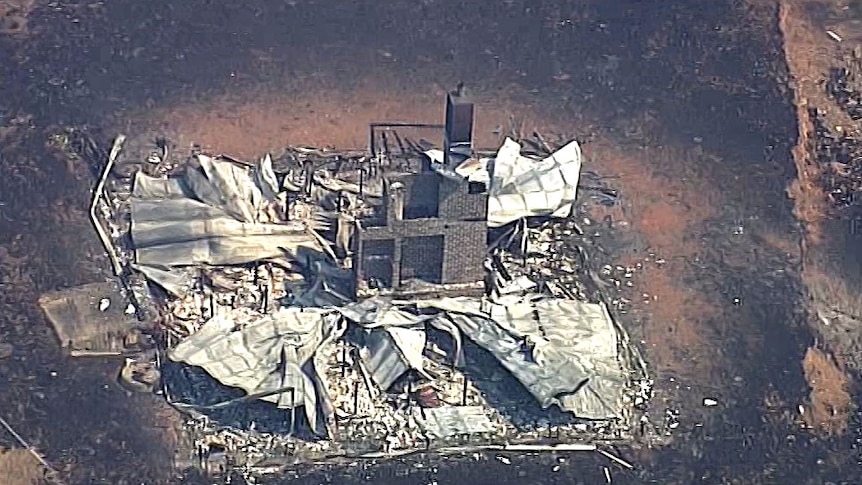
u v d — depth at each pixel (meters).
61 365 132.50
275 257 142.12
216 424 127.12
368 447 126.06
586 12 183.88
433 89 171.75
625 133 167.12
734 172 161.62
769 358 138.50
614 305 143.38
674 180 160.50
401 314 135.00
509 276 143.38
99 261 143.88
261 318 136.25
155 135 161.12
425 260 136.50
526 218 149.00
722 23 180.88
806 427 131.38
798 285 147.25
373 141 162.38
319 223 146.12
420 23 181.00
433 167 146.88
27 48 171.25
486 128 166.00
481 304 137.38
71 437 125.56
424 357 133.88
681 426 130.75
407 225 132.62
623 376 134.62
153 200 144.62
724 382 135.62
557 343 134.00
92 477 122.12
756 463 127.62
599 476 125.56
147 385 131.00
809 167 163.50
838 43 180.12
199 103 166.25
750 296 145.50
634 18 182.88
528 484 124.19
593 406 129.50
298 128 164.00
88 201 151.12
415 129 165.12
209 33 176.12
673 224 154.25
